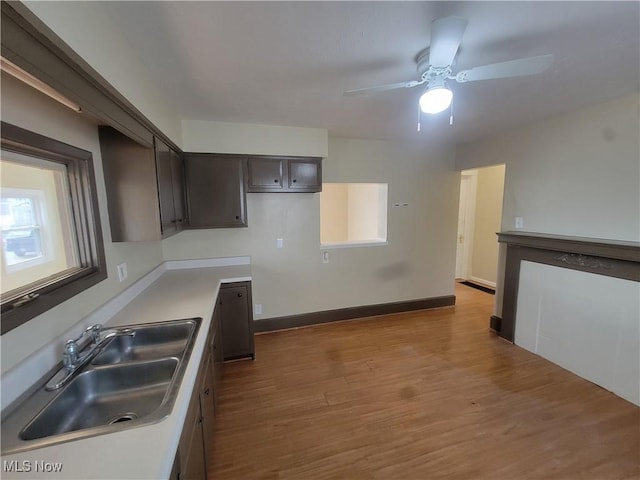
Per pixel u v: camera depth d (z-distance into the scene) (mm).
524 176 3018
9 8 718
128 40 1393
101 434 837
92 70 1073
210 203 2809
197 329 1545
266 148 2934
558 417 2049
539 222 2885
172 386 1056
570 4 1169
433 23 1202
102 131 1650
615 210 2314
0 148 996
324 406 2182
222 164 2814
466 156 3818
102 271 1583
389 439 1872
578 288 2521
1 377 945
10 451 778
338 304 3766
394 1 1140
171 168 2242
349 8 1181
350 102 2264
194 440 1182
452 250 4219
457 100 2273
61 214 1365
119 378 1242
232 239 3215
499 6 1179
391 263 3947
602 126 2357
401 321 3779
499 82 1943
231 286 2689
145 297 2072
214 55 1549
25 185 1142
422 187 3947
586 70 1775
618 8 1192
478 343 3172
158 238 1786
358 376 2568
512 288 3119
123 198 1717
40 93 1154
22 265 1117
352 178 3625
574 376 2539
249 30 1332
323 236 5727
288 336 3361
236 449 1797
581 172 2518
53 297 1161
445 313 4051
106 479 699
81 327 1396
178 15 1210
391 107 2391
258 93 2082
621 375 2252
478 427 1964
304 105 2336
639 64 1696
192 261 3068
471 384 2439
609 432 1908
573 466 1666
